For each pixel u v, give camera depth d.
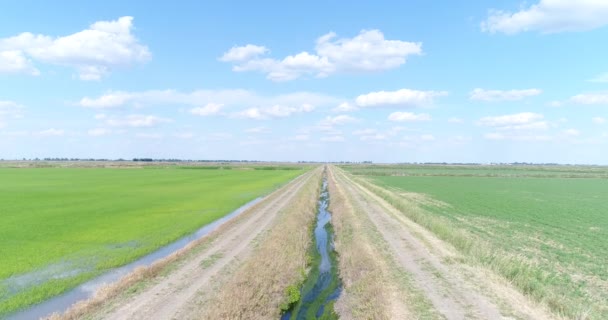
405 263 18.28
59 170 120.94
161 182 74.62
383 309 13.16
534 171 155.25
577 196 55.12
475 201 47.84
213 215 34.59
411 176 111.00
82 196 48.22
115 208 38.41
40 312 13.70
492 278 15.98
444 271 16.94
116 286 14.99
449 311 12.71
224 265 18.22
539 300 13.77
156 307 13.32
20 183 67.38
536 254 21.19
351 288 16.94
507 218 34.09
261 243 22.66
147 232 27.08
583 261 19.77
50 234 26.12
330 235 29.98
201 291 14.84
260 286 15.62
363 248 20.95
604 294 15.05
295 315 15.25
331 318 14.85
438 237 24.25
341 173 117.75
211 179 85.12
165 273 17.02
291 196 48.41
